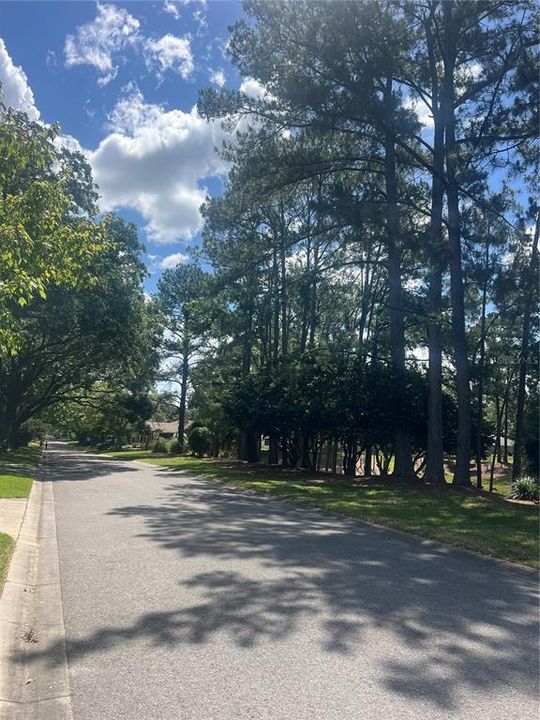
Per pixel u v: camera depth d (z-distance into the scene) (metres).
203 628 5.46
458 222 19.73
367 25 19.42
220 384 35.75
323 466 41.34
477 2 19.23
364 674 4.49
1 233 7.79
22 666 4.71
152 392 57.78
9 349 9.45
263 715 3.86
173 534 10.21
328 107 20.34
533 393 28.39
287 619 5.71
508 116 19.08
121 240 32.56
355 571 7.71
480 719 3.84
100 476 24.53
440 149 21.44
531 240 19.86
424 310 21.67
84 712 3.91
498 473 38.56
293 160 21.70
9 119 9.00
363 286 30.59
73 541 9.73
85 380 40.88
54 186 9.30
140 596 6.47
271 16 20.16
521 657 4.88
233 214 24.16
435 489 19.45
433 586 7.08
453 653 4.94
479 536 10.21
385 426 23.28
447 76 20.89
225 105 21.64
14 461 29.58
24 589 6.86
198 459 40.66
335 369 24.16
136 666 4.63
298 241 24.14
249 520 12.10
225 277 26.28
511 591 6.99
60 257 9.01
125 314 30.97
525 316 21.03
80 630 5.46
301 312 32.16
